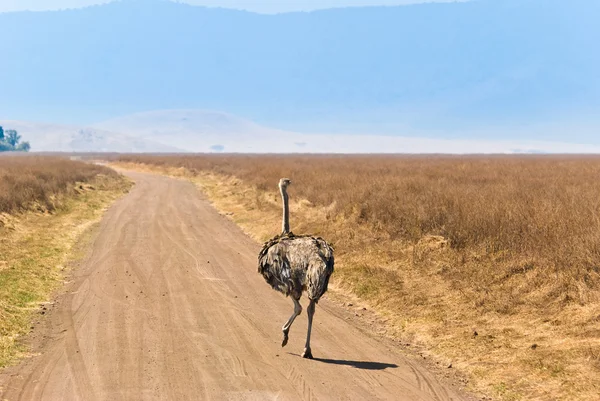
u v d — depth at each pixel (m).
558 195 33.47
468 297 20.59
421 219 29.31
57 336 17.69
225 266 27.25
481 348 16.95
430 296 21.38
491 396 14.33
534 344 16.53
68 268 26.55
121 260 28.00
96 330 18.22
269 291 23.19
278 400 13.61
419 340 18.20
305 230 33.88
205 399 13.57
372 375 15.26
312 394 13.98
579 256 20.66
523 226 25.36
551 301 19.06
